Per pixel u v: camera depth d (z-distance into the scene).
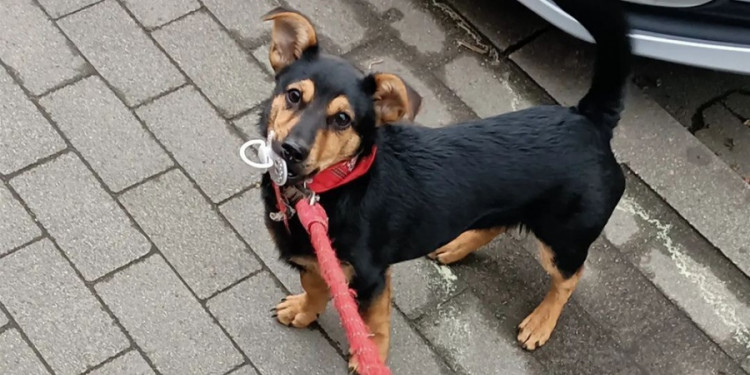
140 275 1.20
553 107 1.10
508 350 1.21
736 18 1.29
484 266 1.27
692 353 1.22
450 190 1.05
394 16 1.48
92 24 1.40
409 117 0.92
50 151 1.27
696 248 1.31
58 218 1.22
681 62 1.34
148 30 1.41
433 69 1.44
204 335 1.17
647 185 1.36
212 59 1.39
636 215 1.33
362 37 1.46
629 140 1.39
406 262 1.26
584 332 1.23
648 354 1.22
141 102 1.34
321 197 0.98
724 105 1.47
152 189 1.26
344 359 1.18
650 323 1.25
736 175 1.37
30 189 1.24
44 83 1.33
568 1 0.99
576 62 1.47
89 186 1.25
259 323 1.18
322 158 0.93
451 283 1.25
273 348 1.17
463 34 1.48
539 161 1.06
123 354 1.14
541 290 1.26
